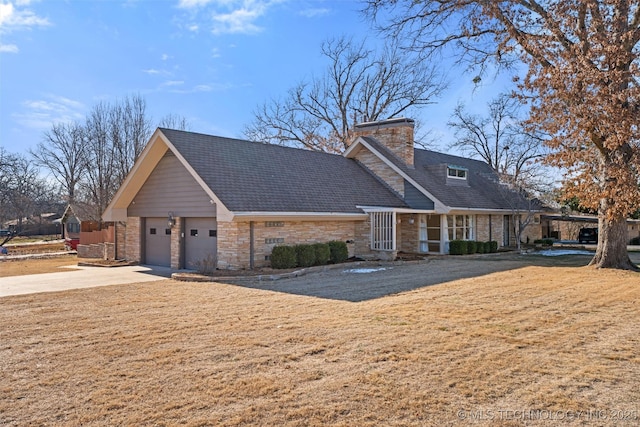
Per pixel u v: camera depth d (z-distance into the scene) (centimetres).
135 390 473
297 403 437
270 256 1498
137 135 3559
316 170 1983
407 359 560
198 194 1586
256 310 862
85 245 2511
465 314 809
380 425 392
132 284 1255
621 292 1050
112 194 3481
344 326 725
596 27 1255
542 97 1276
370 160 2314
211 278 1287
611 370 523
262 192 1549
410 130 2298
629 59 1209
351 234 1852
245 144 1842
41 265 1919
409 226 2188
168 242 1778
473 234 2439
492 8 1445
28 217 3822
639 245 3228
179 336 680
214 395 458
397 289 1097
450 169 2431
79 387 485
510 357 567
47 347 635
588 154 1308
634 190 1180
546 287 1123
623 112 1119
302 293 1054
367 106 3803
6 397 462
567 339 649
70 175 4244
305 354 584
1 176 3391
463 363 545
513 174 2827
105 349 621
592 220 3388
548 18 1380
